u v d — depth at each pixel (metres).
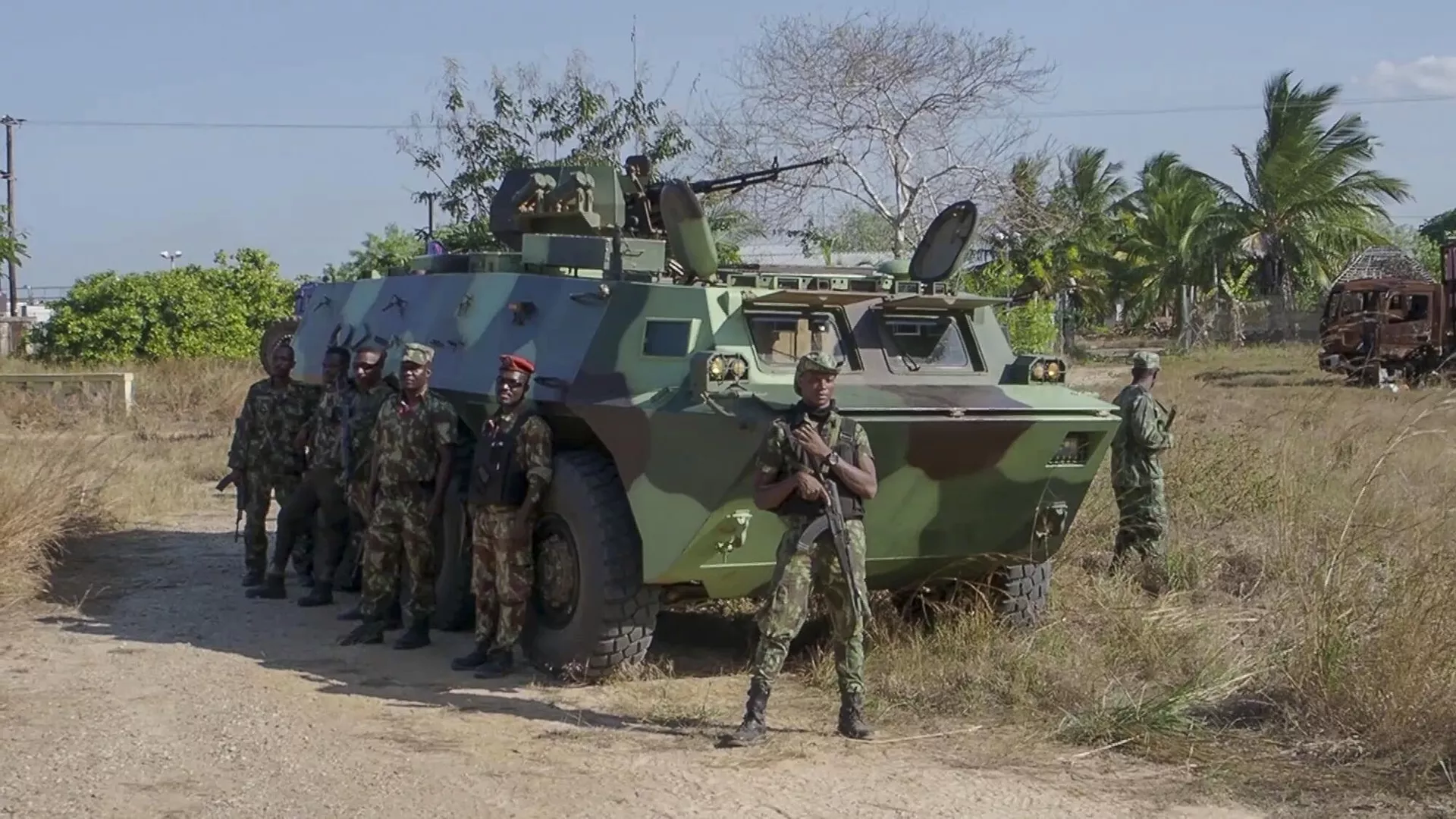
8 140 45.00
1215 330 45.25
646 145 21.80
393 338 9.97
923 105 27.05
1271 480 11.27
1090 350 43.56
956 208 8.49
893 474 7.13
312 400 10.36
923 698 7.08
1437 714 6.08
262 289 32.66
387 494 8.48
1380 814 5.48
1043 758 6.21
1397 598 6.65
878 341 7.70
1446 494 9.31
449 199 21.58
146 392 24.31
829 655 7.77
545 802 5.59
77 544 11.62
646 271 8.10
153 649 8.26
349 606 9.72
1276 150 42.81
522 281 8.66
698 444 6.93
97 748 6.25
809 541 6.32
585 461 7.67
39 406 21.53
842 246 27.59
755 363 7.24
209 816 5.41
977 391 7.50
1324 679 6.48
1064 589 9.02
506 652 7.81
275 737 6.46
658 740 6.46
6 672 7.60
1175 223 45.22
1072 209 38.91
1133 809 5.57
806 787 5.79
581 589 7.52
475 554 7.88
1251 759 6.11
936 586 8.47
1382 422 14.94
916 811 5.52
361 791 5.71
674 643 8.55
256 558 10.20
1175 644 7.76
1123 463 9.63
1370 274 41.34
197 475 16.58
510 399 7.68
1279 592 8.47
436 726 6.71
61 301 32.50
